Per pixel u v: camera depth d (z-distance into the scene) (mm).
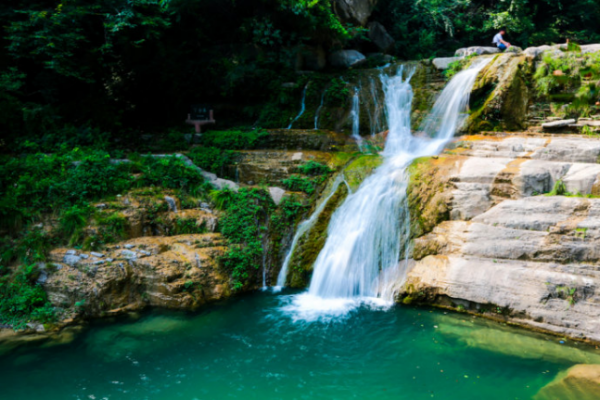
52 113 13430
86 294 8656
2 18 12945
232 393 6641
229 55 16875
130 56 15758
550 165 9664
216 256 10023
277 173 12070
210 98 16266
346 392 6660
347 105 15016
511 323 8344
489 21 22172
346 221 10711
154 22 13852
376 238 10148
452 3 22859
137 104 16828
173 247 9898
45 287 8797
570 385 6500
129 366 7262
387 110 14641
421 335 8141
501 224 9086
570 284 7898
